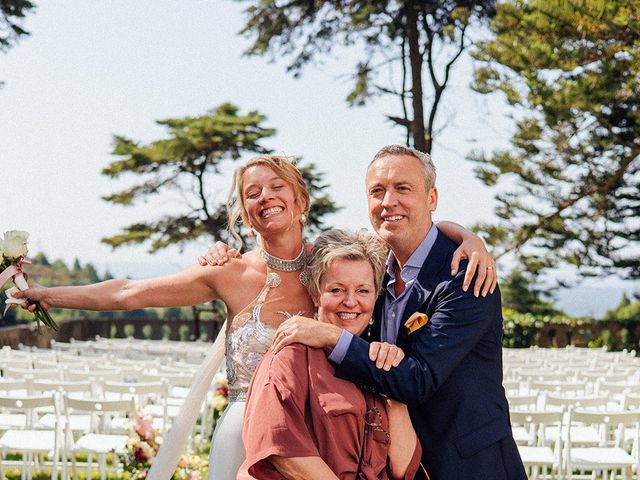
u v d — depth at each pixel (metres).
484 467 2.55
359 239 2.60
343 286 2.51
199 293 3.11
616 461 5.82
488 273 2.62
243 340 3.02
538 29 18.36
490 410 2.60
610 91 18.58
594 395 7.91
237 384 3.03
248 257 3.13
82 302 3.13
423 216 2.73
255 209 3.02
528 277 31.67
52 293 3.16
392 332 2.69
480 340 2.64
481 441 2.56
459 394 2.58
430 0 22.05
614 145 20.53
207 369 3.32
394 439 2.43
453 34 23.59
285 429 2.24
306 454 2.22
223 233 30.48
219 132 29.77
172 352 13.39
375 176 2.75
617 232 21.39
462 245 2.70
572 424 7.04
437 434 2.58
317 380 2.34
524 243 21.61
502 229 21.08
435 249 2.71
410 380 2.40
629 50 18.28
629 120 20.08
